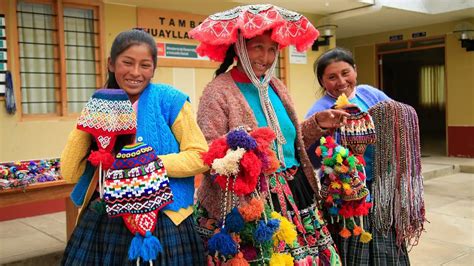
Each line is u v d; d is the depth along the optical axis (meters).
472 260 4.16
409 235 2.51
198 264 1.85
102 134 1.71
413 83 14.75
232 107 2.01
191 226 1.88
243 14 1.99
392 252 2.48
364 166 2.43
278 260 1.92
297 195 2.19
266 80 2.12
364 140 2.36
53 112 5.29
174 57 6.20
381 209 2.47
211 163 1.79
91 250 1.80
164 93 1.89
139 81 1.82
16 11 4.93
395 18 9.09
